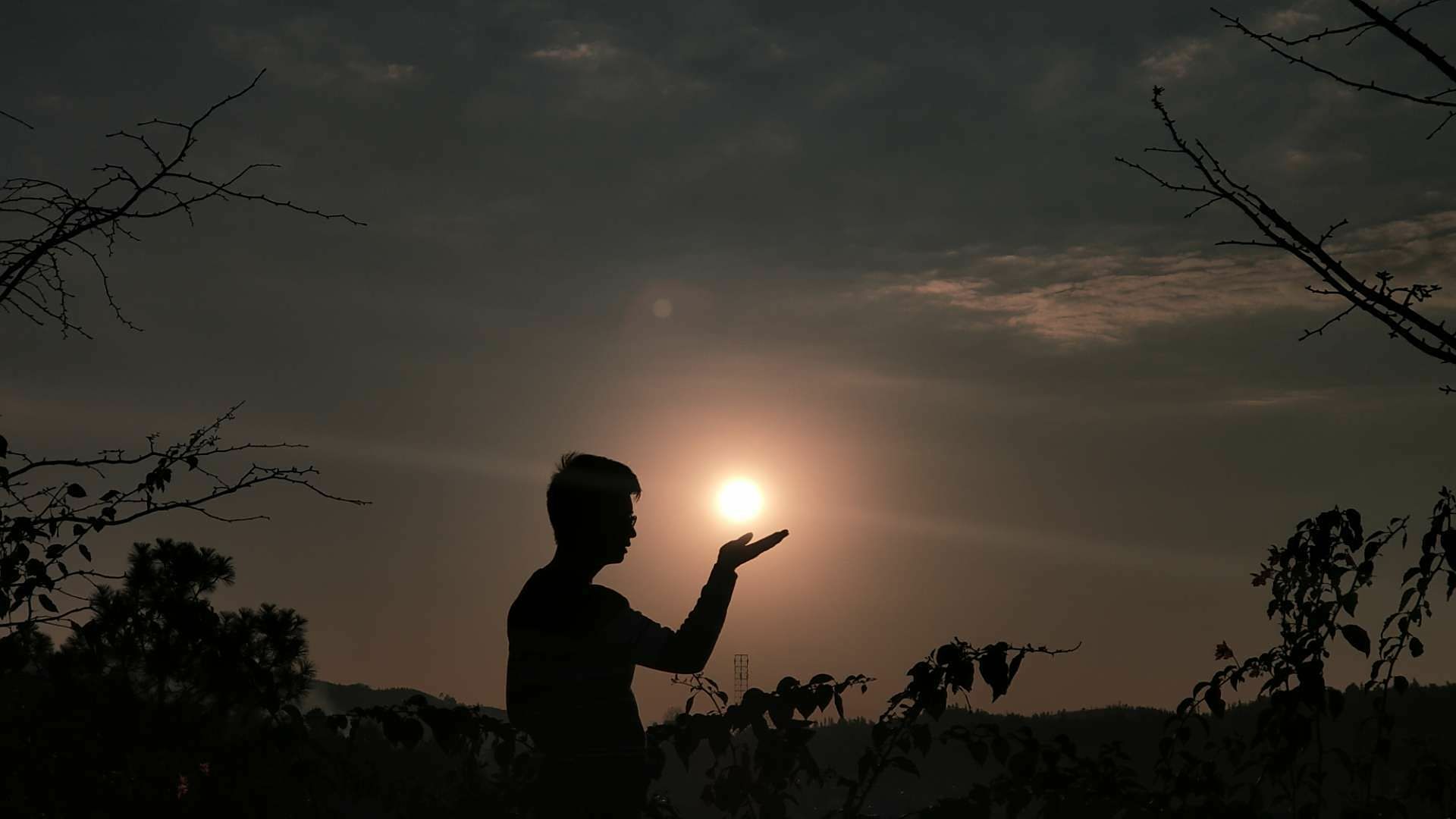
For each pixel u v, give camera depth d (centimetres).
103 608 452
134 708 427
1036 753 479
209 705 451
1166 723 507
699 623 339
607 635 338
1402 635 447
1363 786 480
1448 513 427
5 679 441
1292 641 482
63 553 438
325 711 507
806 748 463
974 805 456
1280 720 466
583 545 350
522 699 341
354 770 455
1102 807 468
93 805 401
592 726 333
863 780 441
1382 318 290
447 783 467
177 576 508
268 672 455
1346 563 461
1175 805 486
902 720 448
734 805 464
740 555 348
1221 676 489
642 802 338
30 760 403
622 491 355
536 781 372
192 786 421
